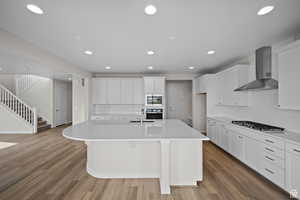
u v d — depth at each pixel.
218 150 4.20
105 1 1.64
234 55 3.68
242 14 1.91
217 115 5.01
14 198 2.11
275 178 2.32
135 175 2.65
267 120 3.22
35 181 2.55
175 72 5.90
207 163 3.31
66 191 2.28
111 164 2.65
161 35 2.54
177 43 2.90
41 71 5.34
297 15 1.94
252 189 2.32
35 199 2.09
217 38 2.67
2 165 3.17
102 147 2.66
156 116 5.52
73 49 3.24
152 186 2.41
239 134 3.25
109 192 2.26
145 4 1.70
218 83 4.84
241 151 3.18
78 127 2.86
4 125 6.17
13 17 1.96
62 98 8.26
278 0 1.64
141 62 4.37
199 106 6.13
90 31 2.38
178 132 2.43
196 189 2.33
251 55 3.68
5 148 4.28
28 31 2.38
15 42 2.55
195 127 6.12
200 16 1.95
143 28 2.29
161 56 3.77
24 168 3.03
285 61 2.36
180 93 7.08
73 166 3.13
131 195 2.19
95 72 5.83
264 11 1.84
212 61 4.27
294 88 2.21
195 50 3.32
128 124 3.30
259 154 2.66
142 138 2.06
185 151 2.47
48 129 6.99
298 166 1.96
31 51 2.92
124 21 2.08
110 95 5.74
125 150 2.64
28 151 4.03
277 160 2.28
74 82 5.75
